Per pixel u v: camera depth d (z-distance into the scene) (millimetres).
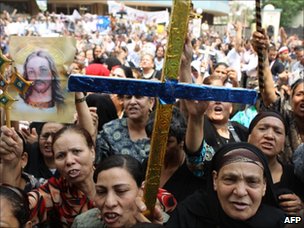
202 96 2387
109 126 4094
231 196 2385
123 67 5992
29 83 2754
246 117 4922
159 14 17062
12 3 31734
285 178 3178
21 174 3027
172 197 2957
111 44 16641
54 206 2918
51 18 22172
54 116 3086
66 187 2934
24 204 2340
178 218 2535
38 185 3146
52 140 3016
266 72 4164
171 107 2352
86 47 13141
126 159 2490
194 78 7684
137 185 2465
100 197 2447
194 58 9945
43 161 3662
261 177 2406
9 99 2760
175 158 3223
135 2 36656
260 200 2424
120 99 5090
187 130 2973
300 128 3998
